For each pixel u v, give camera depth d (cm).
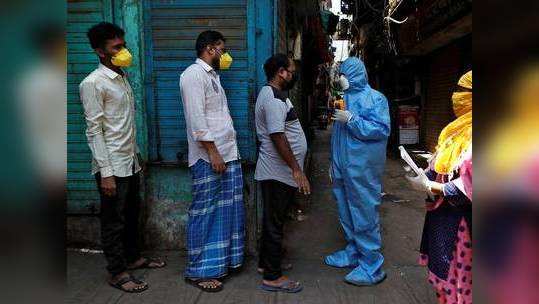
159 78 352
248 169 360
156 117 355
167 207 364
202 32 319
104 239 295
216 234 310
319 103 1967
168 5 346
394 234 428
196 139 287
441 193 194
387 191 623
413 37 840
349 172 310
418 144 1009
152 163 357
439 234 206
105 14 343
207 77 293
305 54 927
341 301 286
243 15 346
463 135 194
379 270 320
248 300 287
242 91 352
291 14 573
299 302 285
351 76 313
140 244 364
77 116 353
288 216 475
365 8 1165
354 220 316
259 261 327
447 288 203
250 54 348
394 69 1092
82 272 323
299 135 312
